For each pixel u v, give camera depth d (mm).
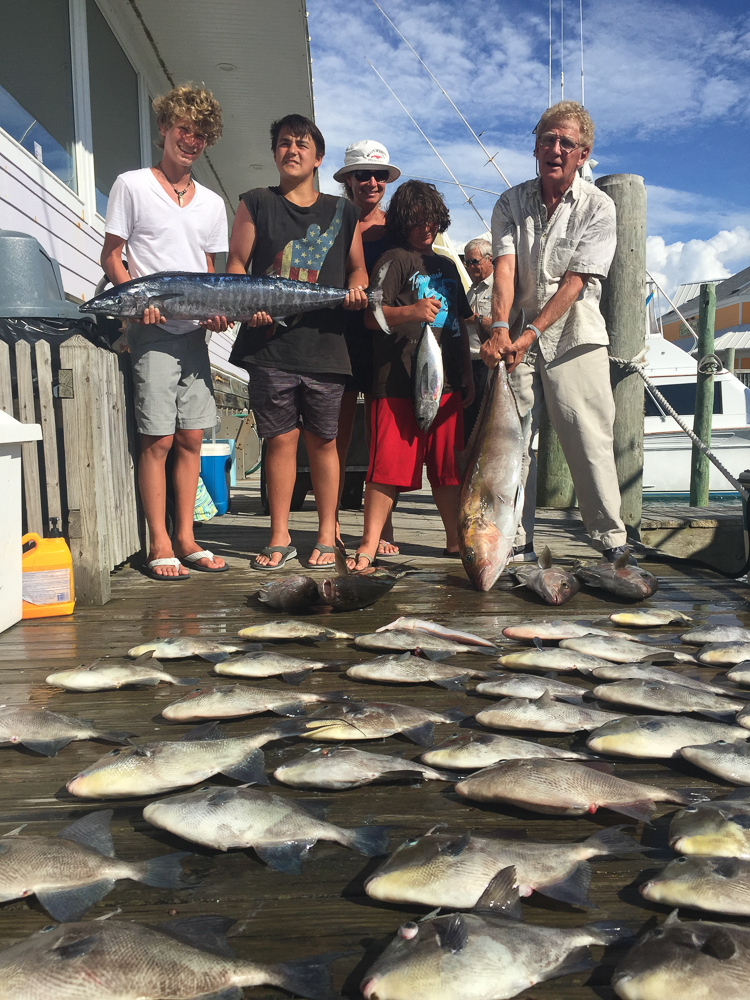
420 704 2961
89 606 4410
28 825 2070
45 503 5027
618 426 7168
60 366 4586
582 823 2082
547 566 4613
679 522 7398
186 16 9594
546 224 5109
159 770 2238
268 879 1838
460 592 4727
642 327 7078
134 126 10516
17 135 7020
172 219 4883
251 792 2043
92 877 1771
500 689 2920
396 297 5047
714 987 1372
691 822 1894
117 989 1400
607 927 1585
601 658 3359
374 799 2232
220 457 8938
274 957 1578
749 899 1628
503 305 5125
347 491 9617
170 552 5148
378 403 5047
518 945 1492
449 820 2105
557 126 4797
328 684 3176
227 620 4105
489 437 4699
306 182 5059
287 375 5090
